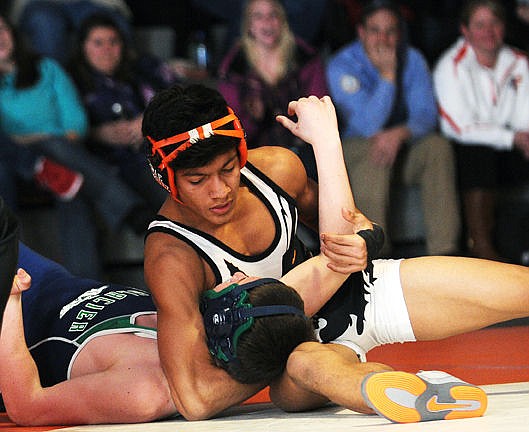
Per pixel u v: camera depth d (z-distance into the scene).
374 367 5.05
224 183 5.36
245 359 5.17
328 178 5.85
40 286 6.49
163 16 14.90
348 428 4.64
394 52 13.83
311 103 5.99
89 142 12.95
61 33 13.39
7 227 4.15
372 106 13.73
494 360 8.41
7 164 12.07
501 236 13.97
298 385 5.25
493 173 14.12
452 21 15.15
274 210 5.81
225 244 5.60
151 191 12.77
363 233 5.70
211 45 14.70
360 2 14.66
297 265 5.90
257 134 13.27
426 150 13.82
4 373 5.67
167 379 5.41
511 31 15.12
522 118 14.45
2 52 12.40
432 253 13.84
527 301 5.80
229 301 5.22
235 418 5.45
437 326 5.94
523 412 4.91
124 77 13.02
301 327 5.27
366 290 5.99
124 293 6.19
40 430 5.55
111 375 5.57
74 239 12.47
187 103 5.27
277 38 13.40
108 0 13.95
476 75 14.28
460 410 4.75
